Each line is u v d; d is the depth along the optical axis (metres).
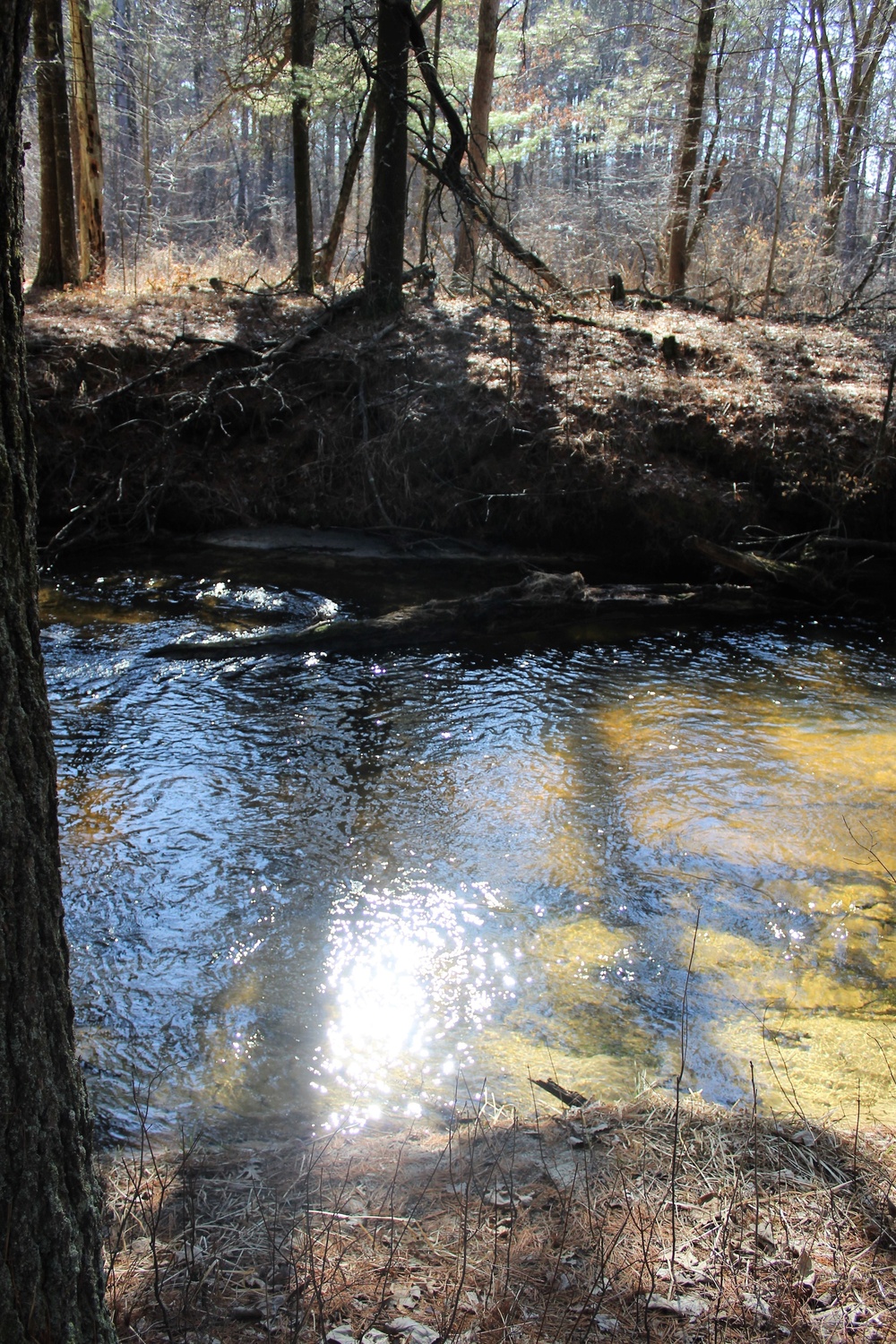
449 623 9.45
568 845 5.88
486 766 6.93
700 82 18.16
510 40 21.80
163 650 8.77
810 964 4.77
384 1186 3.09
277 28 15.36
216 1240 2.80
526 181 33.72
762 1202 2.91
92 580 10.62
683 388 12.47
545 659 9.09
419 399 12.45
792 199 21.66
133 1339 2.37
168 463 11.95
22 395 1.90
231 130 21.94
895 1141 3.26
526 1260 2.69
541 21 23.86
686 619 10.33
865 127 21.09
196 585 10.53
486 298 15.23
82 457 12.08
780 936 5.01
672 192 21.19
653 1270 2.64
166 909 5.13
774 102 22.64
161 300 14.95
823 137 22.77
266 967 4.68
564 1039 4.17
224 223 29.00
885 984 4.61
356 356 12.99
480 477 11.91
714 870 5.63
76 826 5.95
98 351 12.96
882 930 5.07
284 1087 3.85
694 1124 3.38
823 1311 2.49
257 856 5.69
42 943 1.96
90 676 8.23
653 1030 4.23
